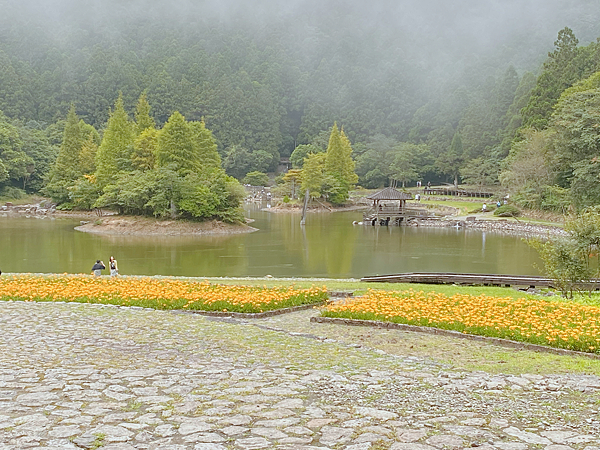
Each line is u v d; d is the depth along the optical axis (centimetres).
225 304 1527
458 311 1398
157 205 5809
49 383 738
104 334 1110
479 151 11725
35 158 10438
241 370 829
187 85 18262
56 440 532
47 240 4769
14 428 565
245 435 551
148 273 3077
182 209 5716
